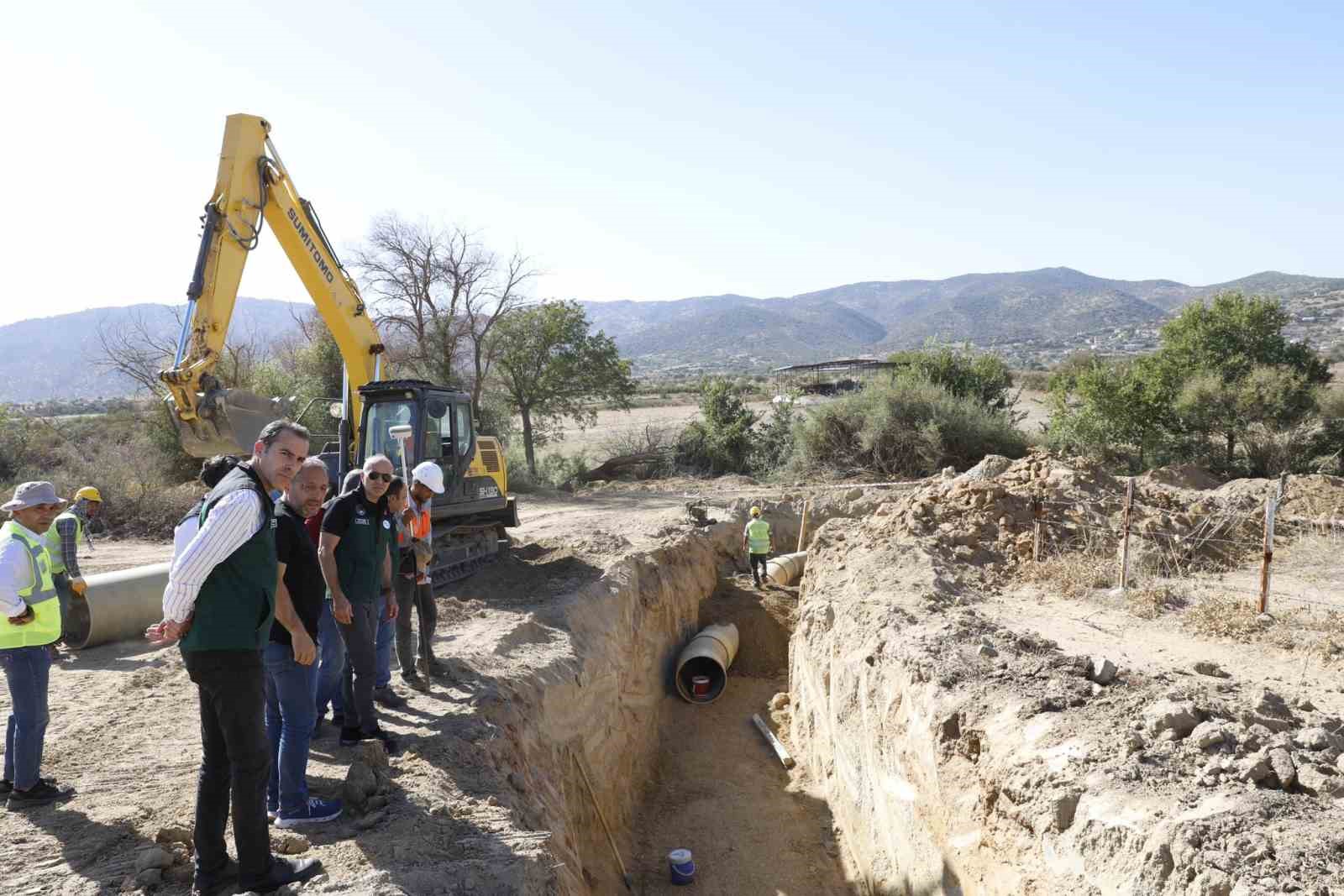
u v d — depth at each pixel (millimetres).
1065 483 15125
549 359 34562
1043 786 5594
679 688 15547
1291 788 5016
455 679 8492
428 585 8344
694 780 12734
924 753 7426
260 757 4352
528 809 6508
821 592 14031
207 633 4090
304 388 31172
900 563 12383
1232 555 12594
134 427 28031
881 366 39250
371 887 4625
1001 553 13242
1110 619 10328
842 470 31656
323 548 6262
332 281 13305
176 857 4941
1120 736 5820
